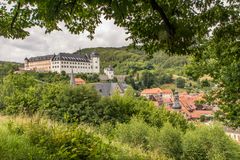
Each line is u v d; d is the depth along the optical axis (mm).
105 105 40906
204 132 38375
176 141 35781
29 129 8523
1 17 8180
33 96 37375
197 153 37062
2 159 5762
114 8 4871
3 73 157125
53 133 8516
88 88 40469
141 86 197125
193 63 15266
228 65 13008
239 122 14820
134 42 7836
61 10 5441
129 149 11812
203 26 6809
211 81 15555
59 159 6656
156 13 6816
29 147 6828
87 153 7508
